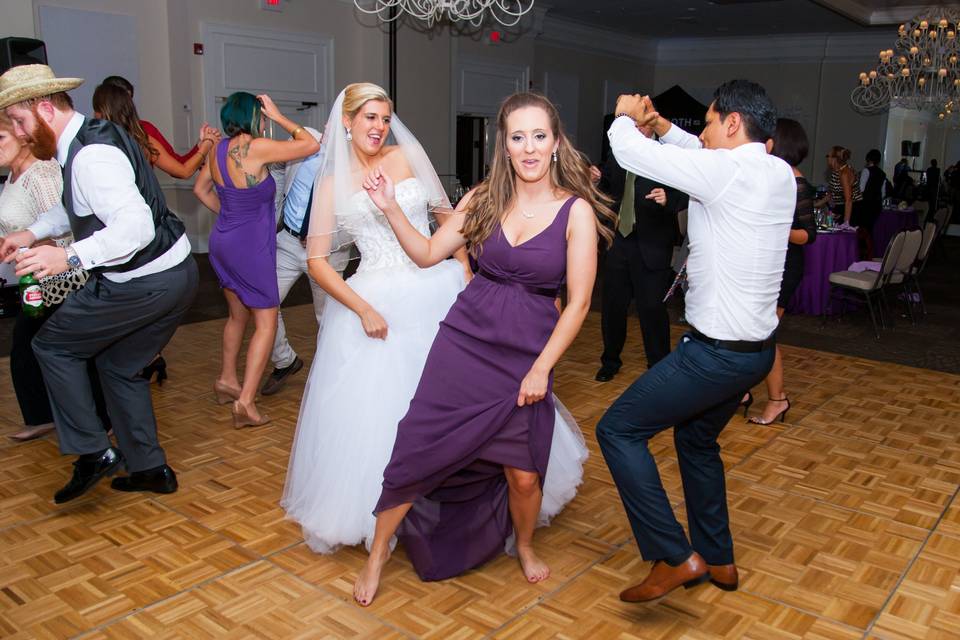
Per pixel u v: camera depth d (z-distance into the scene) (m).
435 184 2.77
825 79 14.51
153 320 2.72
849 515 2.92
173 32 8.52
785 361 5.20
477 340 2.22
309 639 2.13
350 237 2.76
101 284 2.60
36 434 3.54
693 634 2.18
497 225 2.21
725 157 2.01
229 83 9.12
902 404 4.29
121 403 2.88
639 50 15.41
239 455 3.40
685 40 15.53
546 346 2.15
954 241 13.35
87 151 2.46
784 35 14.62
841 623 2.24
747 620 2.25
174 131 8.69
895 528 2.83
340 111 2.62
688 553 2.12
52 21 7.73
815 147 14.80
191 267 2.77
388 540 2.35
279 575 2.46
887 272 6.12
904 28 9.80
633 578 2.47
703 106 13.37
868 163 9.23
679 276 2.51
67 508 2.89
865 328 6.37
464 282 2.81
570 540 2.70
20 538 2.66
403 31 10.59
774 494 3.09
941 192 14.53
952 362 5.27
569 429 2.73
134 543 2.64
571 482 2.68
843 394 4.45
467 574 2.48
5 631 2.14
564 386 4.46
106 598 2.31
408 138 2.74
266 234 3.54
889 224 9.28
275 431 3.69
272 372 4.60
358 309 2.55
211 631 2.16
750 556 2.61
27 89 2.41
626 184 4.10
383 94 2.62
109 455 2.77
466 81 11.70
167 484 3.00
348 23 10.30
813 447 3.61
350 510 2.50
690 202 2.13
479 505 2.51
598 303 7.11
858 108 14.16
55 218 2.85
